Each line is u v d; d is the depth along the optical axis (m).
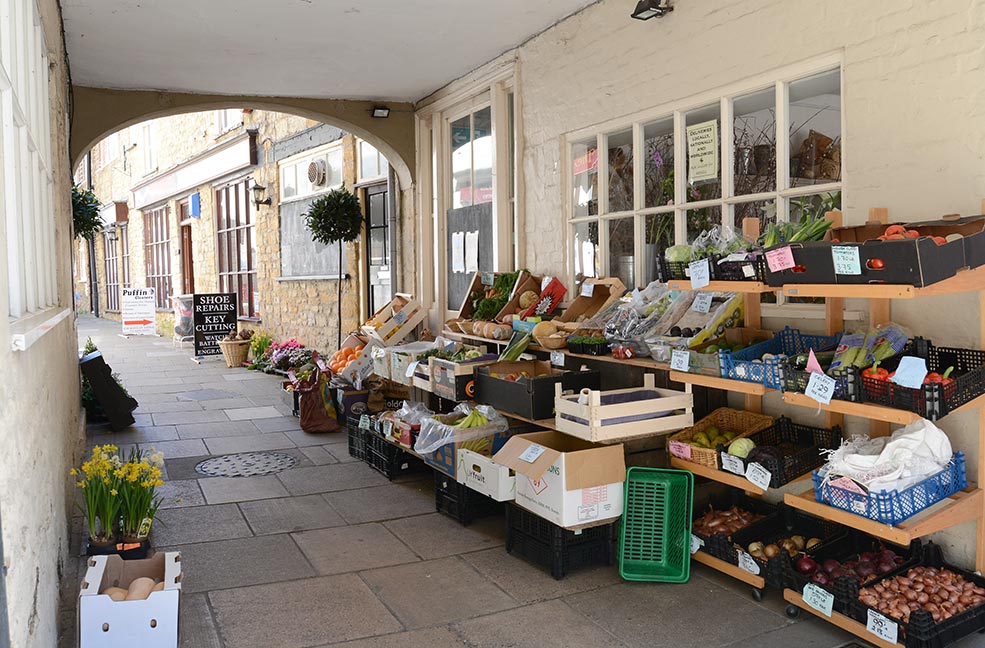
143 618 2.82
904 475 3.06
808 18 3.83
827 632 3.33
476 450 4.80
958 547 3.36
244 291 14.46
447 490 4.98
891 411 2.98
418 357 6.09
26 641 2.22
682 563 3.96
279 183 12.53
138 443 7.12
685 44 4.58
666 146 4.86
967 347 3.27
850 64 3.64
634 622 3.46
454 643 3.29
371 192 10.02
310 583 3.93
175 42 6.16
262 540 4.56
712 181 4.54
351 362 7.38
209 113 15.12
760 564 3.60
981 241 2.94
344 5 5.32
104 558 3.17
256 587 3.88
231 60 6.69
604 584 3.88
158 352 15.13
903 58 3.42
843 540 3.68
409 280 8.76
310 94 8.03
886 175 3.51
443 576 4.02
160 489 5.61
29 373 2.59
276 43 6.21
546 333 5.11
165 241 19.14
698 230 4.66
